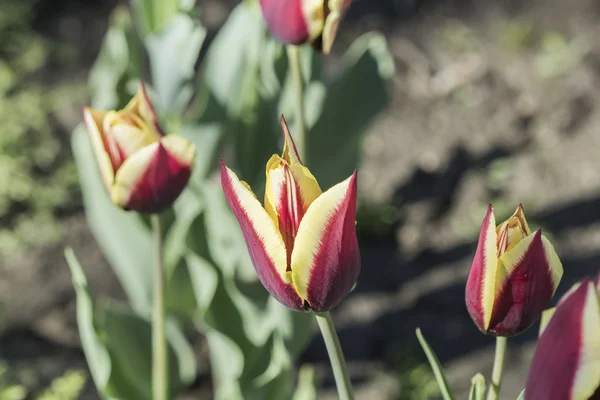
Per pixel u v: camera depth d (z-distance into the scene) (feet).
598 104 7.16
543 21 7.99
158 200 2.47
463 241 6.15
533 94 7.28
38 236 6.10
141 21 3.44
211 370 5.22
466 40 7.86
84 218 6.29
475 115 7.16
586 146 6.84
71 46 7.76
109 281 5.79
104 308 3.24
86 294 2.99
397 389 5.07
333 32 2.59
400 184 6.56
